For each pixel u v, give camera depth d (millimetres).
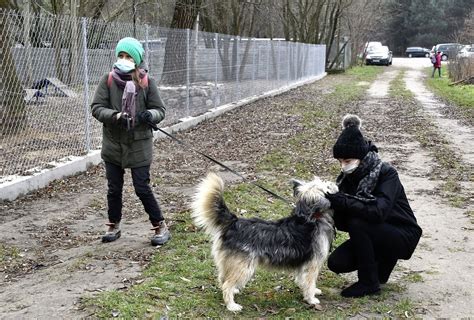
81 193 7855
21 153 8766
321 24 45062
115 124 5441
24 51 8867
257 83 22719
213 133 13570
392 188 4367
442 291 4684
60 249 5664
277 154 10891
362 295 4527
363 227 4402
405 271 5145
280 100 22297
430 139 13047
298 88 29094
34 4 17875
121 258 5336
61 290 4566
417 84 32469
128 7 19547
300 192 4277
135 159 5543
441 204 7473
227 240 4191
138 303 4238
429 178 9055
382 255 4602
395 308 4316
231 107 18375
